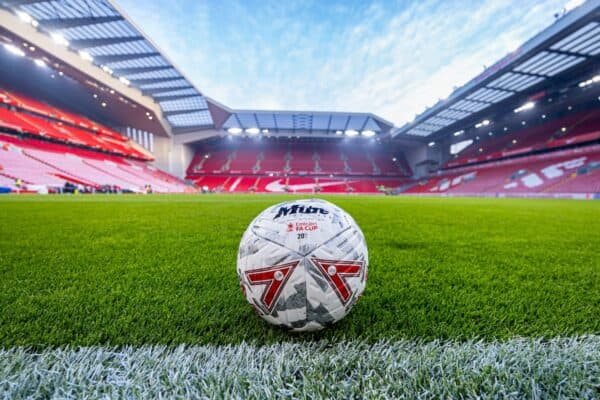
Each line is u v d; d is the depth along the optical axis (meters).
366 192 37.81
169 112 30.98
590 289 1.34
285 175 39.66
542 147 23.02
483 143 32.16
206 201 9.09
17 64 21.69
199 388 0.71
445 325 0.98
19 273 1.51
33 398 0.67
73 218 3.93
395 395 0.69
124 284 1.34
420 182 36.81
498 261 1.83
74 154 24.14
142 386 0.71
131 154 30.59
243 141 41.31
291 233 0.85
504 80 18.80
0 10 14.70
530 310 1.11
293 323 0.83
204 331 0.93
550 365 0.78
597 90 21.00
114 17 15.89
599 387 0.72
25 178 16.91
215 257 1.87
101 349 0.81
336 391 0.69
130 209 5.50
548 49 15.11
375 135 36.34
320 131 36.28
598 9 11.62
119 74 22.80
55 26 16.53
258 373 0.74
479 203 9.54
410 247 2.25
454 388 0.70
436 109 23.81
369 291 1.29
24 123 21.30
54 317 1.01
